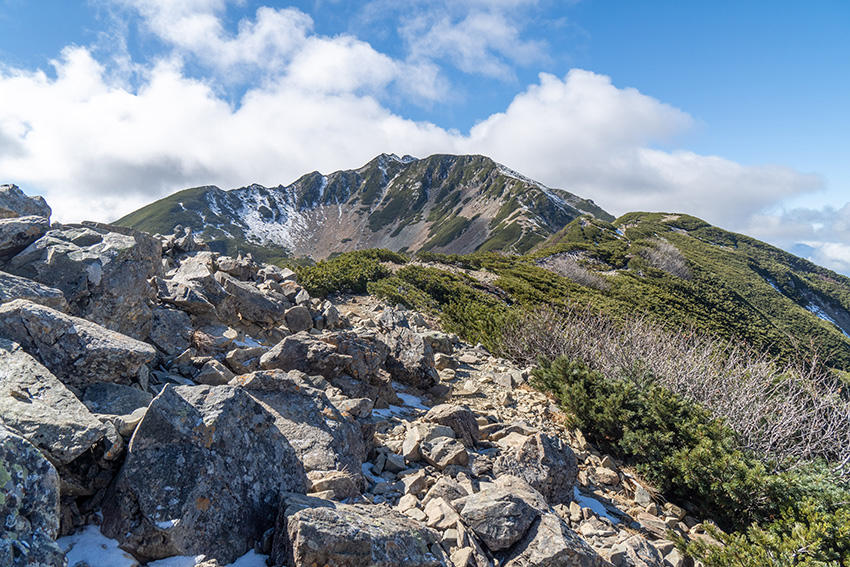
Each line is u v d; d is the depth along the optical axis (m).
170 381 4.94
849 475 6.50
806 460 6.87
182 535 2.82
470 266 33.25
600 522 5.00
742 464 5.77
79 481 2.89
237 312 7.72
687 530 5.60
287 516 3.00
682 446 6.54
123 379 3.92
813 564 4.21
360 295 16.00
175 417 3.16
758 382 8.36
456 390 8.61
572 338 10.62
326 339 6.89
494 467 5.26
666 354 9.41
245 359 6.18
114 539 2.77
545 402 8.44
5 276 4.31
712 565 4.70
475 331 13.09
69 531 2.77
